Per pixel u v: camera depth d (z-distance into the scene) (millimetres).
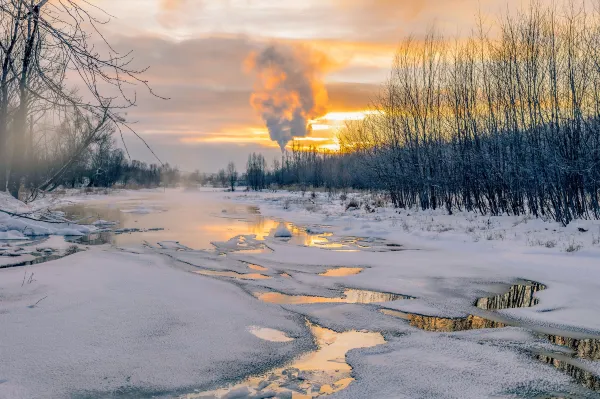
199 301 8133
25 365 5184
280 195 57469
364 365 5629
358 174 50469
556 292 9328
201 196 57500
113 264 11250
